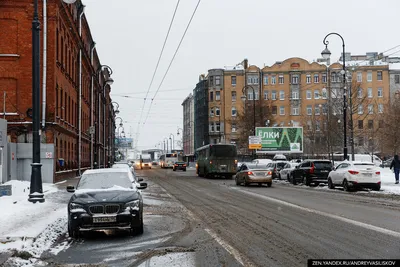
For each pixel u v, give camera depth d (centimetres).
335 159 6569
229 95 10012
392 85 9575
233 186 3141
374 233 1085
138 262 827
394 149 4519
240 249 915
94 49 6291
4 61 3167
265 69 9919
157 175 5325
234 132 9950
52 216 1364
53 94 3188
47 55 3194
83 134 5181
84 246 998
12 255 853
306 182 3134
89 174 1289
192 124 12325
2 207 1502
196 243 995
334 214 1468
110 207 1098
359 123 8375
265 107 7656
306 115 8488
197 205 1833
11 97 3164
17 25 3192
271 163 4494
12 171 2831
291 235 1072
